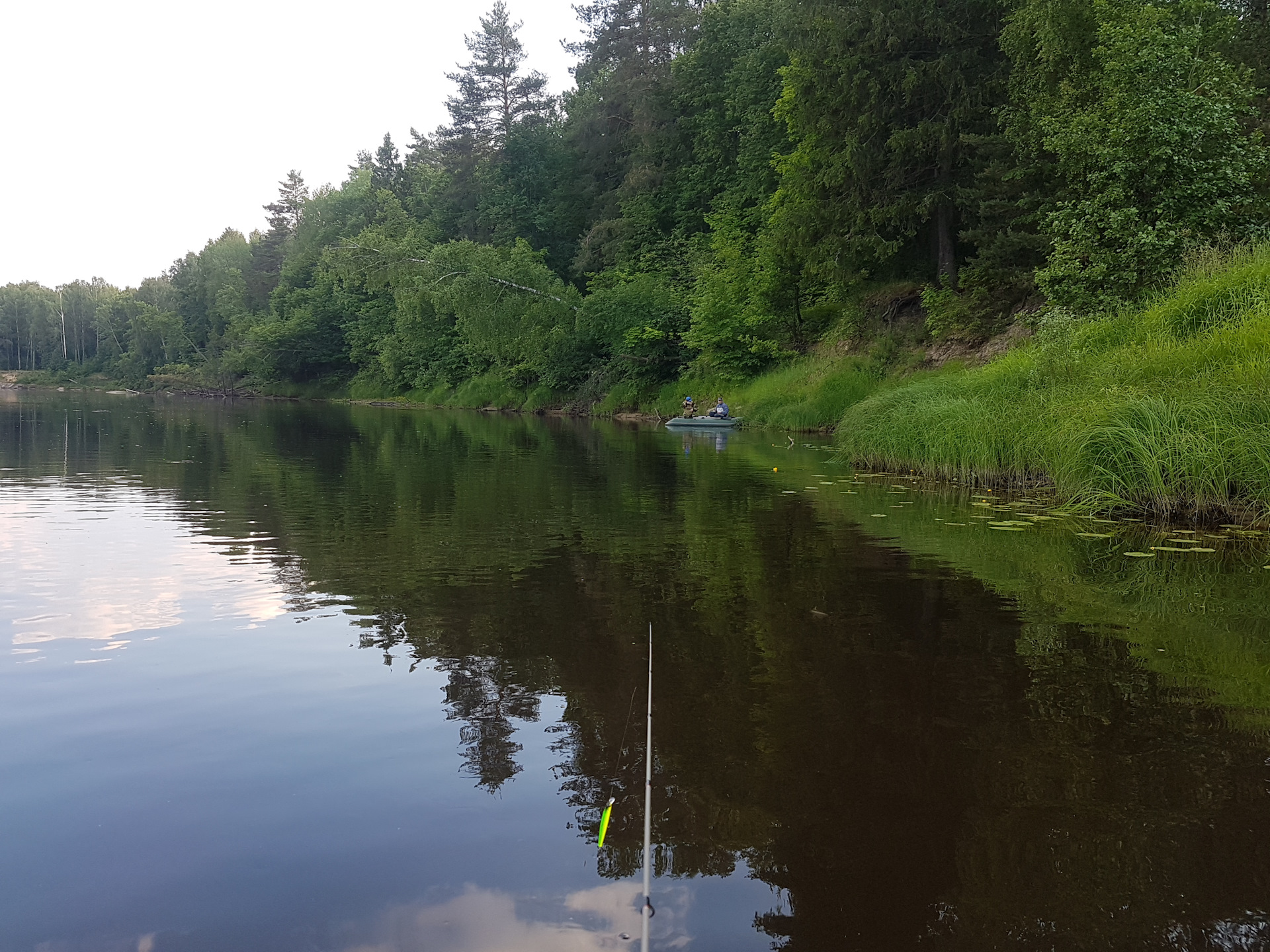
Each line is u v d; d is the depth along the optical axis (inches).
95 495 404.2
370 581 234.2
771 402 1008.9
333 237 2438.5
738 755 127.6
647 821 76.2
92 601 211.3
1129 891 95.7
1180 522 332.8
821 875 98.2
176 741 130.8
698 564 257.8
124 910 89.7
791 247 1027.9
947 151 866.8
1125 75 568.4
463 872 97.6
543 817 109.8
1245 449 315.6
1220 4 740.7
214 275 3095.5
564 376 1455.5
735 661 169.0
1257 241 524.1
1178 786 118.8
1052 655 173.6
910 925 89.4
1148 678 160.6
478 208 1915.6
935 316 888.3
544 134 1971.0
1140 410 353.1
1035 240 775.1
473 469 529.3
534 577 239.6
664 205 1562.5
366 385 2116.1
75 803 111.8
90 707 144.4
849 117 934.4
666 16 1681.8
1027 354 547.2
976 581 237.0
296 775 120.2
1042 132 727.1
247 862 98.7
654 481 470.9
